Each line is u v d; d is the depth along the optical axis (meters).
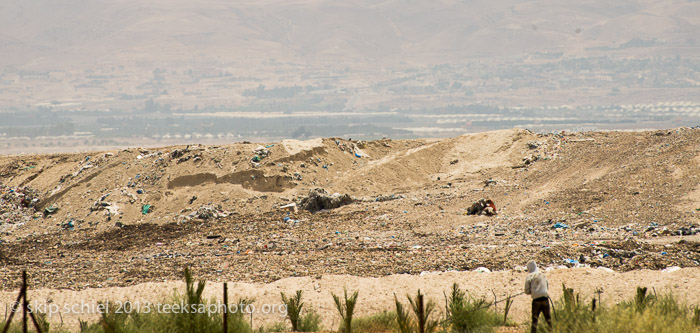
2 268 91.25
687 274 64.50
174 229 123.81
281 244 104.69
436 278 72.81
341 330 52.88
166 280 79.25
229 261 90.56
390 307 63.44
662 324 40.06
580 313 43.56
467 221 116.38
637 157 145.88
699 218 98.88
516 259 82.00
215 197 143.00
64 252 109.56
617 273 68.69
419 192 148.88
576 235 97.62
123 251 107.88
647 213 106.69
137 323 47.84
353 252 94.31
